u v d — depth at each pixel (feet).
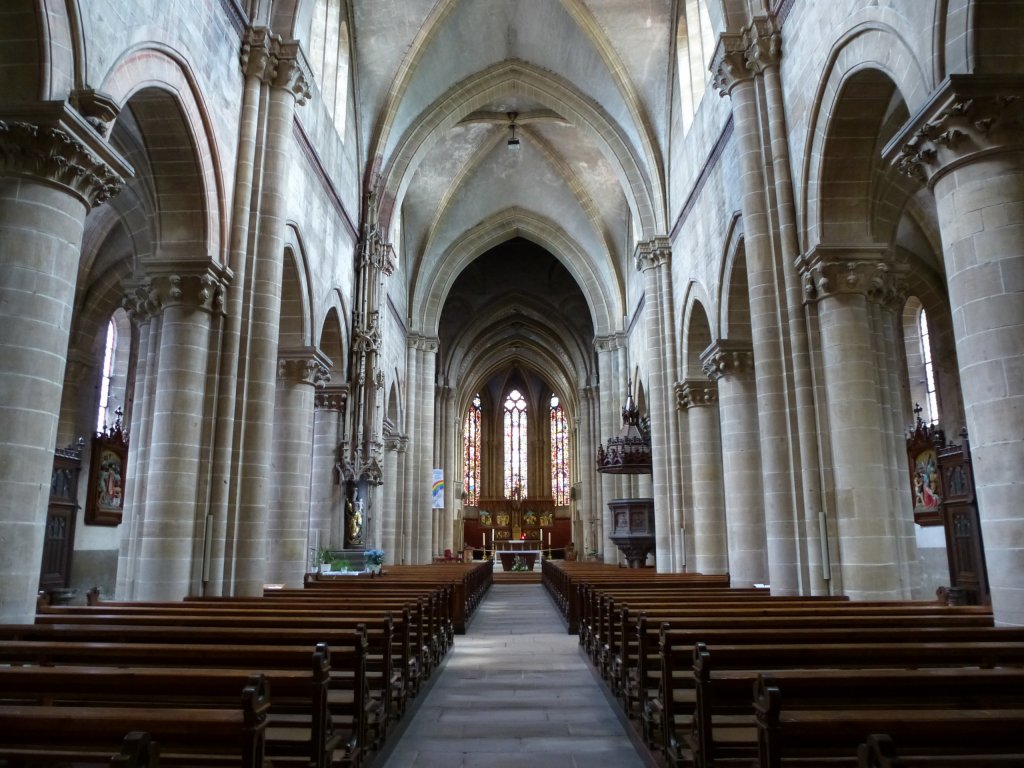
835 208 40.70
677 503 73.77
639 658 24.66
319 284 61.46
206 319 42.70
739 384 58.29
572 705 30.91
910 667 18.62
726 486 58.65
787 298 43.06
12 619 25.35
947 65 28.17
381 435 81.56
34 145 26.68
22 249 26.66
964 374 26.76
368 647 24.52
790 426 41.96
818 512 39.86
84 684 14.73
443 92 85.30
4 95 27.07
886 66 32.99
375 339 77.30
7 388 26.02
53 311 27.27
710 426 71.72
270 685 16.42
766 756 11.98
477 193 113.91
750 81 46.83
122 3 32.30
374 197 78.79
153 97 37.83
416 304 115.34
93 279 71.61
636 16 74.02
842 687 14.56
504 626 61.72
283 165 47.52
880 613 28.55
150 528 39.63
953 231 27.35
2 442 25.75
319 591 44.21
